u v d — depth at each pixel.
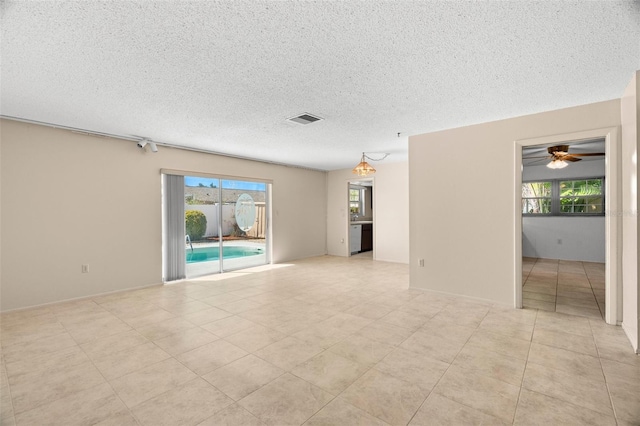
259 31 1.94
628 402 1.85
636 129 2.46
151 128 4.10
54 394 1.98
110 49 2.14
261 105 3.26
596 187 6.87
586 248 6.92
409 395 1.94
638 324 2.47
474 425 1.67
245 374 2.21
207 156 5.70
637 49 2.17
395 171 7.15
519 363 2.34
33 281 3.80
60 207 4.01
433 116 3.64
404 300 4.02
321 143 5.04
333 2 1.66
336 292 4.46
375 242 7.49
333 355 2.49
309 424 1.68
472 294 3.99
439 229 4.24
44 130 3.90
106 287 4.40
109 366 2.34
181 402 1.89
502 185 3.75
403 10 1.74
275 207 7.04
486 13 1.77
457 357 2.45
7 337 2.89
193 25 1.87
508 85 2.79
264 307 3.77
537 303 3.85
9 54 2.18
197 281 5.21
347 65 2.41
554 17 1.81
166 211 5.11
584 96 3.04
